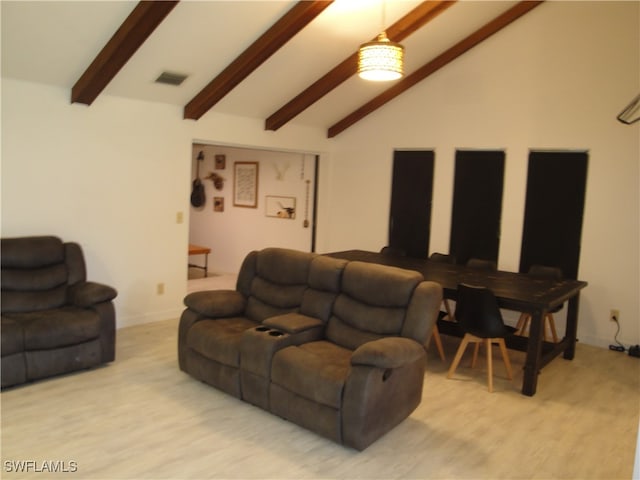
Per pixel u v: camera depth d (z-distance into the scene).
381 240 6.97
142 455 2.87
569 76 5.37
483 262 5.31
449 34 5.59
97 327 3.95
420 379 3.38
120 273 5.09
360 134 7.07
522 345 4.41
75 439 3.00
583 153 5.33
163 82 4.85
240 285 4.35
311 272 3.92
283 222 7.95
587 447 3.16
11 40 3.77
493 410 3.64
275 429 3.23
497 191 5.93
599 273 5.30
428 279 4.52
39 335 3.64
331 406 3.00
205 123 5.65
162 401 3.56
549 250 5.61
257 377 3.41
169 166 5.38
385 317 3.46
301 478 2.71
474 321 3.98
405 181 6.68
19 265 4.07
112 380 3.87
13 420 3.19
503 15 5.55
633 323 5.11
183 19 4.03
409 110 6.58
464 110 6.12
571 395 3.96
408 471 2.82
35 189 4.41
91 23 3.80
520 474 2.83
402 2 4.58
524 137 5.70
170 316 5.58
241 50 4.72
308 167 7.55
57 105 4.46
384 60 3.82
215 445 3.01
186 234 5.63
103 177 4.85
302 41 4.87
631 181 5.06
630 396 3.98
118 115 4.89
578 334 5.42
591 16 5.21
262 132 6.29
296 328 3.49
